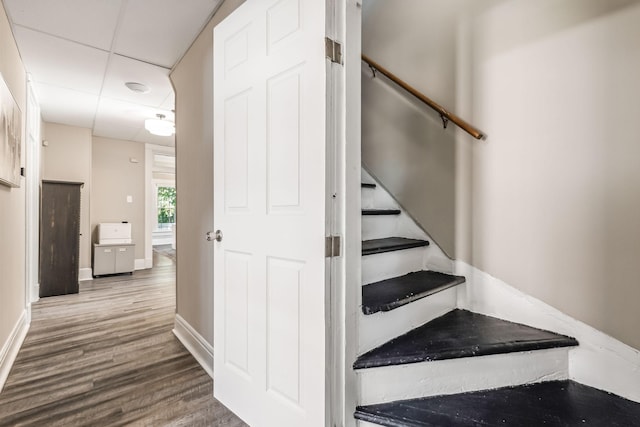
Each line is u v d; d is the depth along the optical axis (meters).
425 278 1.76
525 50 1.53
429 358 1.25
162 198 11.91
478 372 1.31
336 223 1.21
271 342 1.42
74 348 2.42
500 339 1.38
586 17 1.34
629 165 1.24
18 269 2.57
